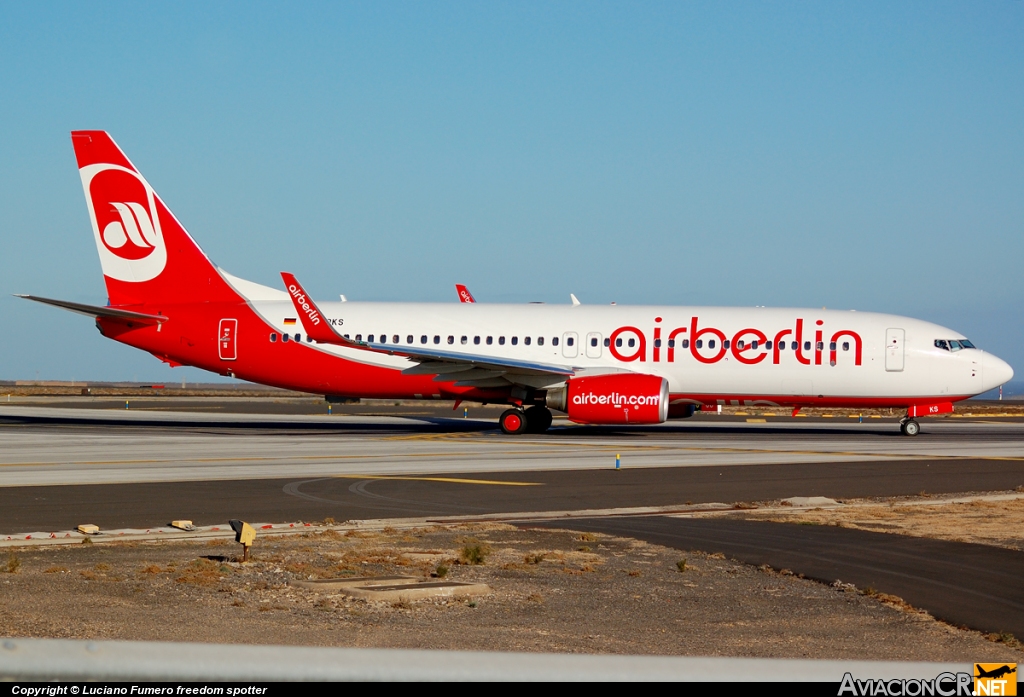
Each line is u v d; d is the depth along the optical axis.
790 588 23.33
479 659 4.74
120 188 79.06
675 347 77.12
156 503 37.53
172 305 79.81
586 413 73.44
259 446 64.56
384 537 30.02
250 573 23.45
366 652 4.73
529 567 25.30
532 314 79.75
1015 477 50.16
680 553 28.03
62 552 26.45
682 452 63.16
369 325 79.94
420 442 69.19
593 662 4.80
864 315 77.56
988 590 23.11
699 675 4.82
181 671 4.49
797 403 78.12
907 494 43.72
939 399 76.44
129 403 148.00
